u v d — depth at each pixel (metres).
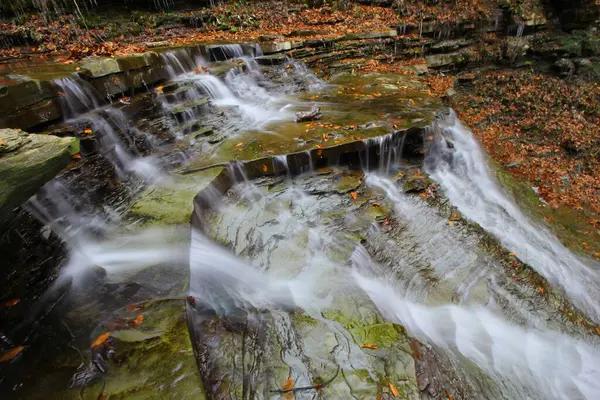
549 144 10.26
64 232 3.86
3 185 2.51
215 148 6.15
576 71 13.13
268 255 4.64
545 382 4.23
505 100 12.12
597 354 4.85
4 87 4.20
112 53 7.60
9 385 2.54
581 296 5.72
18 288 3.20
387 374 3.17
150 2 11.52
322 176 6.14
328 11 13.99
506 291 5.35
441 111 8.16
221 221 4.85
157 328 2.91
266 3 13.77
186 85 7.25
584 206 8.05
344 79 10.55
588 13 14.27
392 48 12.78
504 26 14.72
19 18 8.99
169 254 3.76
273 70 9.83
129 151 5.35
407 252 5.45
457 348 4.27
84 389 2.50
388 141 6.71
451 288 5.16
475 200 7.30
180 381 2.52
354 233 5.21
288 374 3.04
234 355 2.98
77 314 3.08
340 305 4.07
